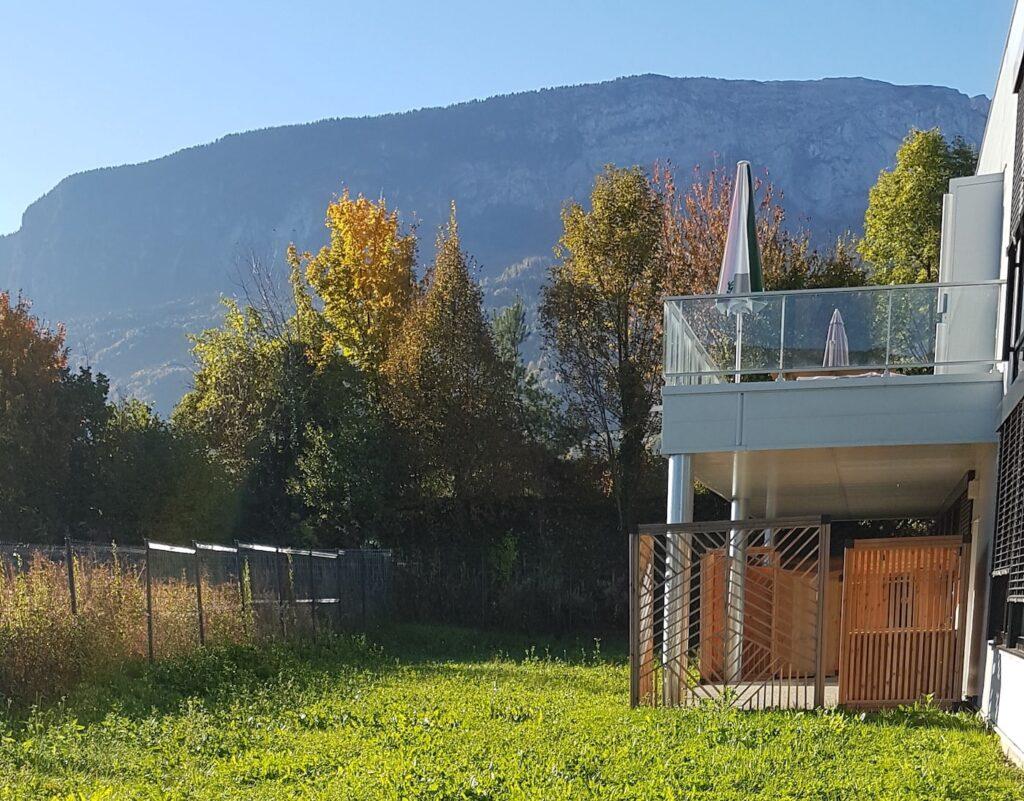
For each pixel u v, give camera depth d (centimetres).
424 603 3097
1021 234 1130
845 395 1265
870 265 3922
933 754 952
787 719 1108
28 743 878
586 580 3191
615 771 854
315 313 4128
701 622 1468
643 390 3391
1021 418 1042
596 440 3525
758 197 3847
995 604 1184
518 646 2769
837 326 1288
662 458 3400
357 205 4078
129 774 854
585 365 3491
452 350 3372
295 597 2062
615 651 2692
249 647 1609
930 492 1805
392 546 3294
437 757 906
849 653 1259
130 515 3269
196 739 981
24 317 3300
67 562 1277
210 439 3697
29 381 3209
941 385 1244
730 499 1969
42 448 3167
